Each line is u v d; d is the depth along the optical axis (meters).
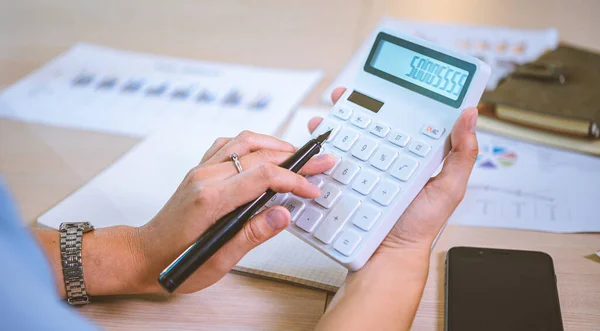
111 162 0.87
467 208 0.76
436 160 0.64
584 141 0.85
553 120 0.85
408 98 0.68
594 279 0.66
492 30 1.14
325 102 0.97
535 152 0.85
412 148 0.64
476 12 1.21
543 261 0.65
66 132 0.93
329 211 0.62
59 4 1.31
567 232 0.72
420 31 1.14
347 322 0.56
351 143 0.67
